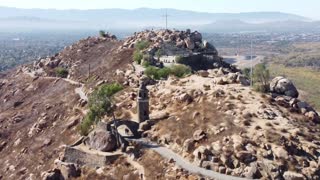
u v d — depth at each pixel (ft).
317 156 300.40
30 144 490.90
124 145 350.23
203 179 285.64
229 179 283.18
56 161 370.32
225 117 340.18
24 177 430.20
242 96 371.35
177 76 491.72
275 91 399.85
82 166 352.49
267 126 324.60
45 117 536.01
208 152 306.96
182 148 325.83
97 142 359.66
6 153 508.53
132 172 320.50
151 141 351.05
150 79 487.20
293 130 322.96
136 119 389.60
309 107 373.40
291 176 280.31
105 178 328.08
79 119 476.54
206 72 469.16
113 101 439.22
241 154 296.10
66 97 579.48
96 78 612.29
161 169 310.24
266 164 288.92
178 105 381.40
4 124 574.15
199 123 342.64
